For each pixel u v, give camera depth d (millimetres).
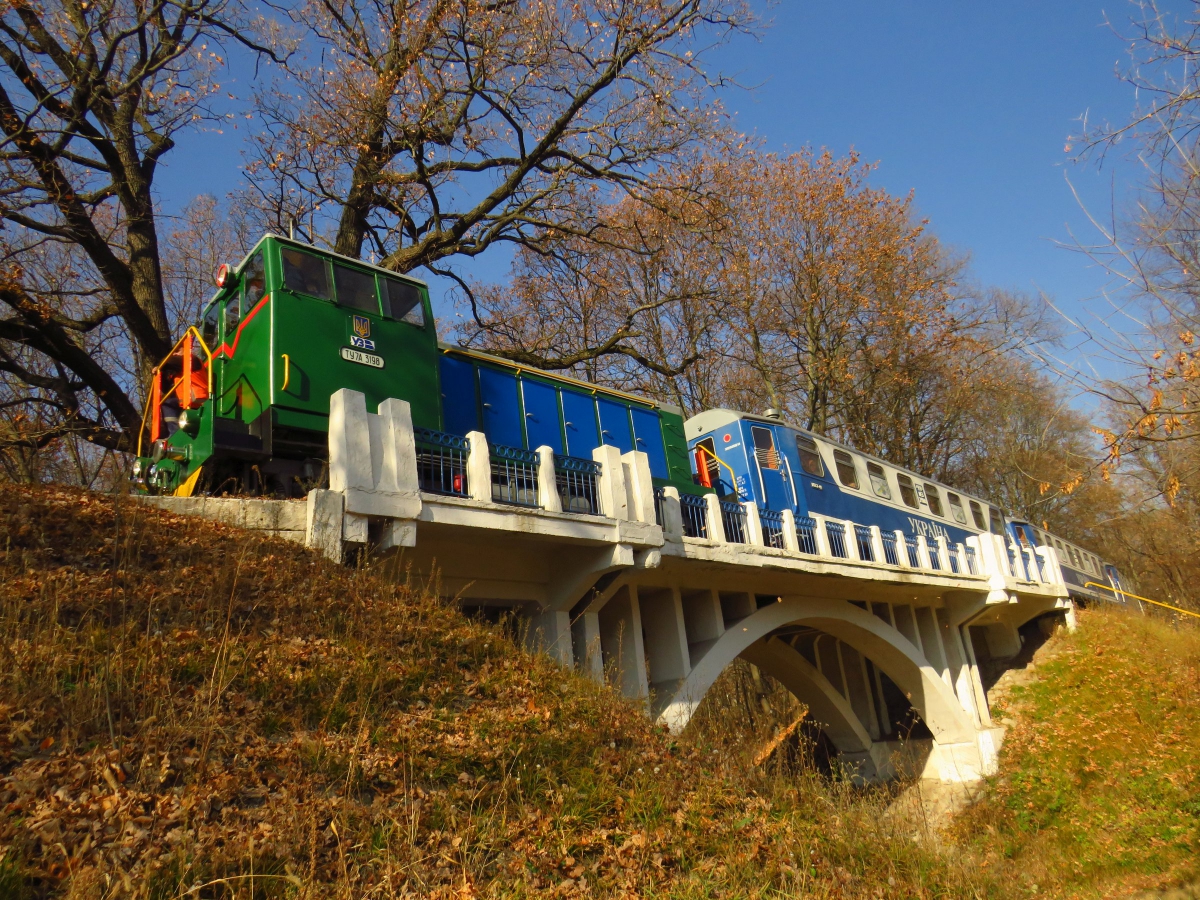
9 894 4512
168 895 4930
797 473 19750
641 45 17781
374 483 8953
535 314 28750
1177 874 16109
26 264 17250
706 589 15234
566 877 6668
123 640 6465
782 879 7707
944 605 23844
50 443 14555
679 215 20828
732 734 15422
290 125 17391
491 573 11125
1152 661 25516
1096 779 21312
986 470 38312
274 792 6051
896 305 29188
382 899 5609
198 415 10039
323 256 10812
